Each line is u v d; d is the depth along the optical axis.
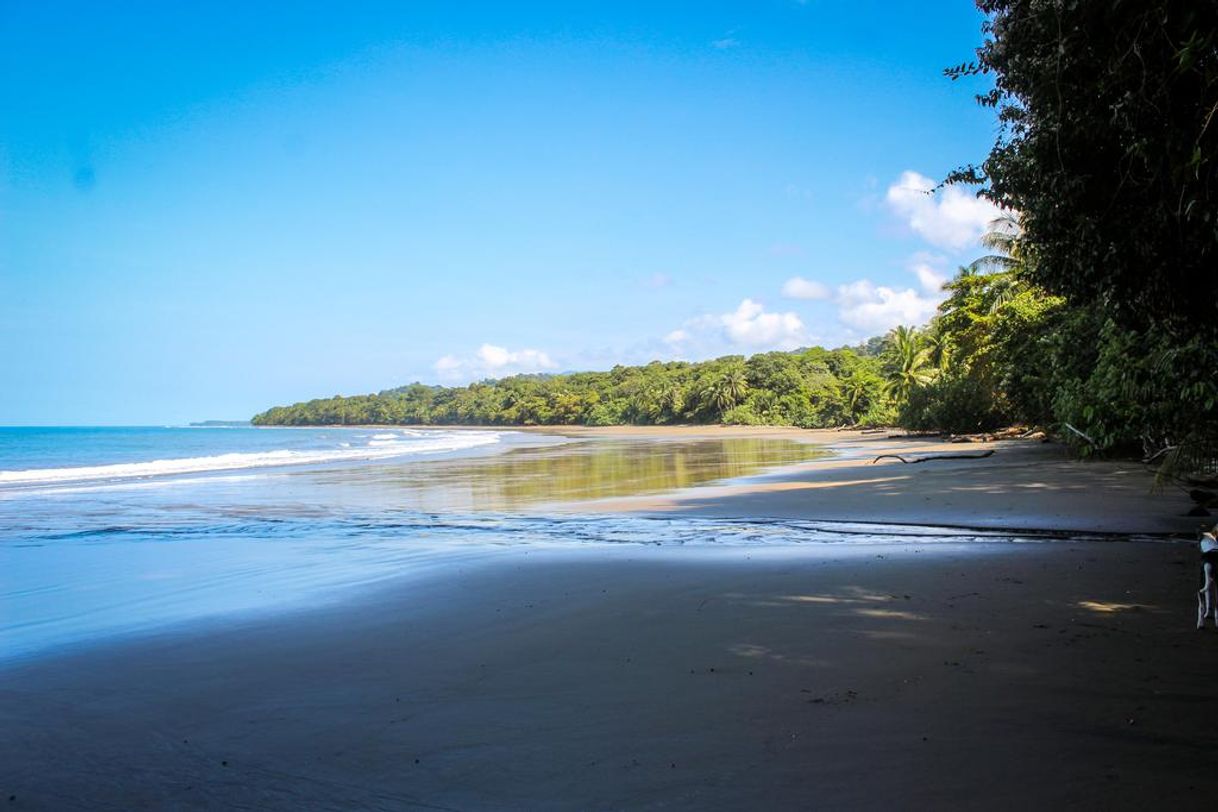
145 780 4.01
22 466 46.97
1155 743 3.85
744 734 4.19
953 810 3.28
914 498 16.20
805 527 13.29
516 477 28.02
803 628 6.34
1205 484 13.63
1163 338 10.80
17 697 5.43
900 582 8.00
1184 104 5.46
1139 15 5.24
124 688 5.57
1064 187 6.42
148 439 112.00
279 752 4.30
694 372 138.75
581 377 181.25
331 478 29.45
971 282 43.47
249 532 14.85
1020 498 15.13
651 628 6.62
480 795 3.67
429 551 11.92
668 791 3.59
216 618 7.78
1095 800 3.30
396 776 3.92
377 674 5.68
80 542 13.84
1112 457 21.94
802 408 96.75
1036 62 6.64
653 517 15.52
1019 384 33.41
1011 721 4.18
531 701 4.92
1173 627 5.91
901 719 4.28
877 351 166.62
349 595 8.70
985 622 6.26
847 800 3.41
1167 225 5.95
